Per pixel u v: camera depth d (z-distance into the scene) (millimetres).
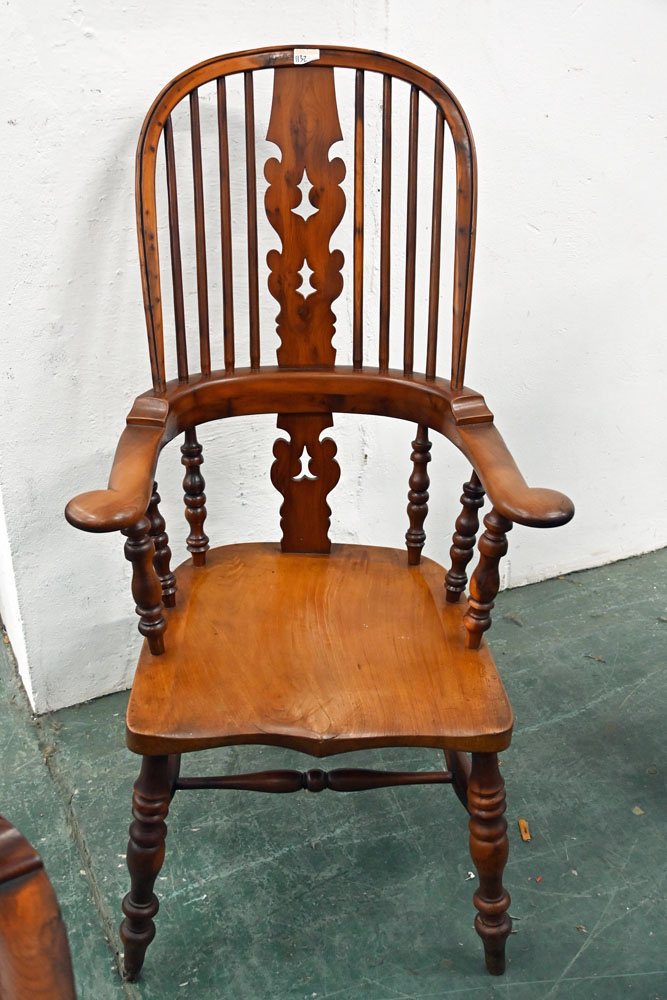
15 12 1092
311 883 1195
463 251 1038
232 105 1270
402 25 1342
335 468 1168
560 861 1228
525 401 1757
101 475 1418
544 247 1629
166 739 849
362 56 1041
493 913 1011
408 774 1073
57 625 1469
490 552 900
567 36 1479
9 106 1134
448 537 1810
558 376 1765
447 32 1383
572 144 1568
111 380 1359
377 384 1120
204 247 1082
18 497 1350
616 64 1547
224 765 1406
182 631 1011
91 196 1232
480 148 1492
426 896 1177
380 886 1191
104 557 1472
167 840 1266
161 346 1048
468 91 1438
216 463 1500
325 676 931
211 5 1208
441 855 1243
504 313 1648
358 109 1057
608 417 1866
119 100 1200
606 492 1950
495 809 945
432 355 1111
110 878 1195
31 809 1308
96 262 1275
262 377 1125
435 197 1060
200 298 1100
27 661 1462
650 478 1997
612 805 1327
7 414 1294
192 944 1105
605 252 1697
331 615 1051
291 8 1259
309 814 1317
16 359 1270
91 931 1122
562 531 1932
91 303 1294
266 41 1268
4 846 408
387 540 1743
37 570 1413
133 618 1552
